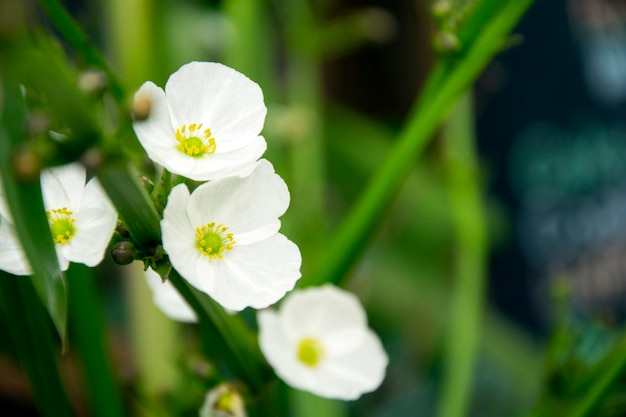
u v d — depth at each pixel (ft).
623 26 2.46
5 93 0.80
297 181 1.79
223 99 0.91
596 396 1.15
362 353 1.18
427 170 2.38
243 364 1.04
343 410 1.99
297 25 1.99
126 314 1.96
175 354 1.43
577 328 1.24
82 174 0.89
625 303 2.44
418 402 2.07
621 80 2.45
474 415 2.09
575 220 2.40
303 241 1.65
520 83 2.38
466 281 1.58
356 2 2.62
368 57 2.82
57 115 0.80
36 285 0.81
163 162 0.88
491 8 1.15
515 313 2.41
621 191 2.45
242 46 1.57
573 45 2.41
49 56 0.82
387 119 2.79
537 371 2.19
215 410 1.04
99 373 1.11
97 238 0.88
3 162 0.80
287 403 1.14
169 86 0.91
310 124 1.92
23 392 1.86
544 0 2.40
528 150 2.38
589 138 2.42
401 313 2.29
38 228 0.82
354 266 1.20
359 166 2.48
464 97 1.74
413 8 2.64
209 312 1.00
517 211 2.40
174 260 0.87
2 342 1.86
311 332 1.17
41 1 1.06
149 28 1.55
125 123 0.82
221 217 0.91
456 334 1.53
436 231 2.35
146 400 1.25
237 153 0.90
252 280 0.90
